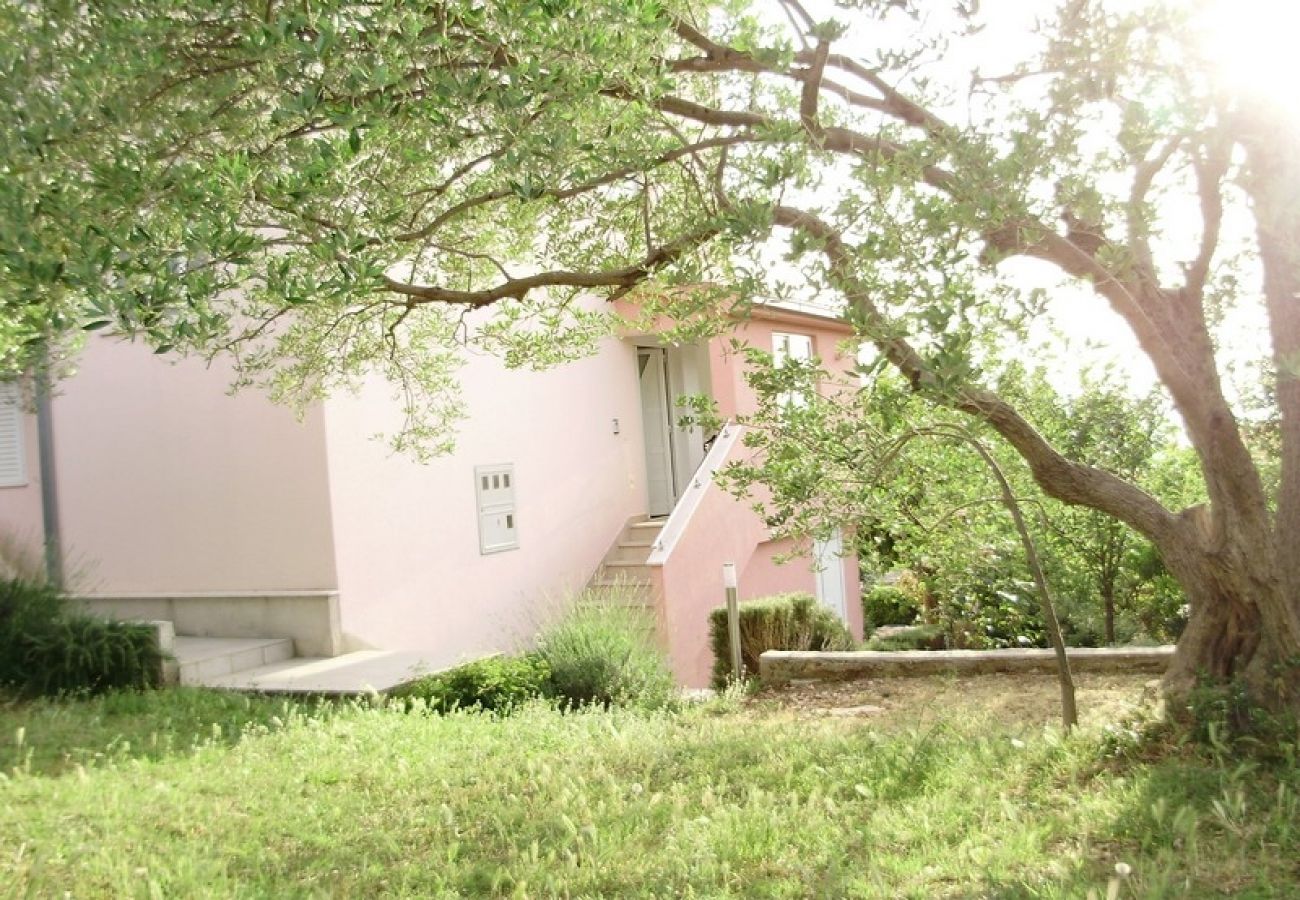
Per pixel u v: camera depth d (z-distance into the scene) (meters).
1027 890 4.36
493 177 7.61
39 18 5.33
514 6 5.15
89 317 4.73
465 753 7.74
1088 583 14.04
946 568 11.80
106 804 6.22
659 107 6.93
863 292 5.35
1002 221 5.40
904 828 5.39
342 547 11.85
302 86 5.04
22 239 4.21
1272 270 6.39
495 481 13.91
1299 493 6.39
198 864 5.23
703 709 10.09
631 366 16.70
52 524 13.33
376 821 6.13
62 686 9.52
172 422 12.66
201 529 12.52
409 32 4.90
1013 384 9.82
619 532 16.11
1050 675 10.06
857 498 7.02
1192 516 6.69
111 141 5.08
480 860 5.41
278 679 10.55
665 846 5.40
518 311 9.85
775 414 7.13
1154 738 6.39
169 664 10.20
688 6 7.63
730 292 6.26
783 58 6.11
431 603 12.86
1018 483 11.12
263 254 6.29
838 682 10.78
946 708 8.97
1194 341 6.55
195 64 5.68
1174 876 4.45
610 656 10.55
